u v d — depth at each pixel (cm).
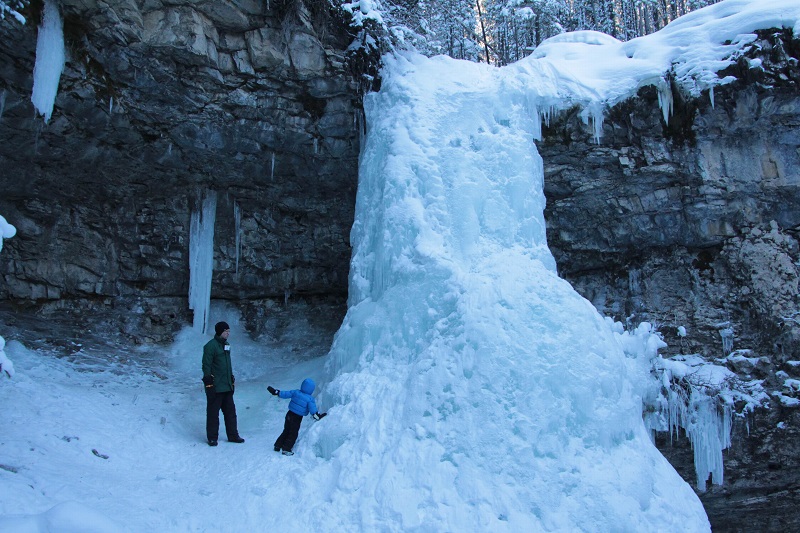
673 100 963
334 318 1361
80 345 1068
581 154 1009
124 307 1209
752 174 980
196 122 1031
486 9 2345
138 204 1202
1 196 1074
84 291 1176
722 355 990
